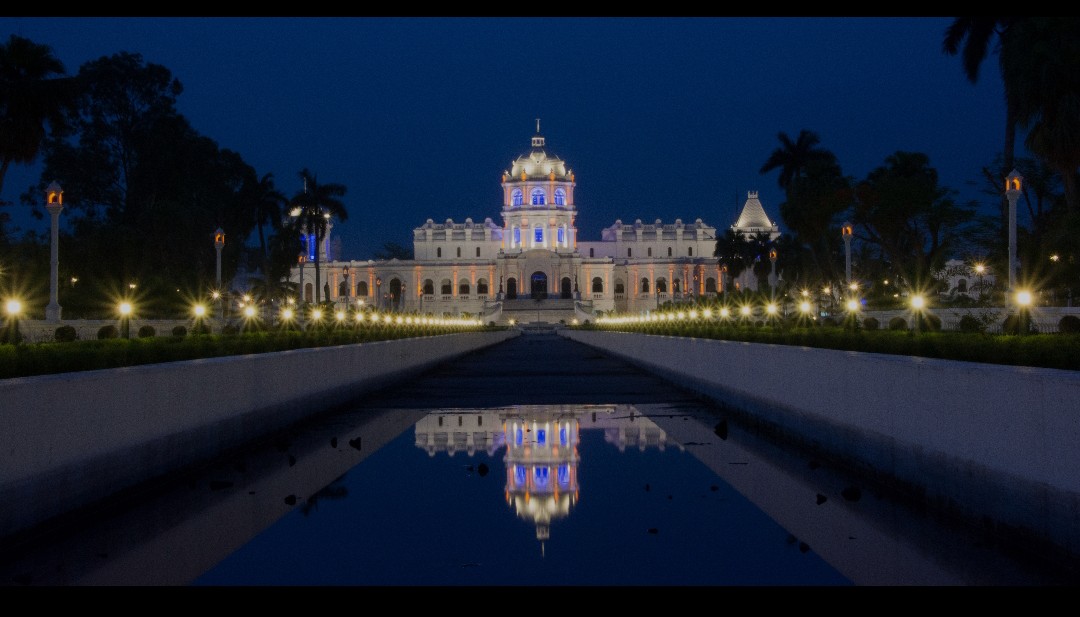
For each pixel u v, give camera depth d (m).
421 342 43.34
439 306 196.12
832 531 11.70
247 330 48.94
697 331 39.97
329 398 25.89
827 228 71.88
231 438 18.14
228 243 89.44
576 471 16.17
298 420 22.78
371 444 19.66
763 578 9.72
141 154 90.56
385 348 34.09
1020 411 10.59
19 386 11.15
